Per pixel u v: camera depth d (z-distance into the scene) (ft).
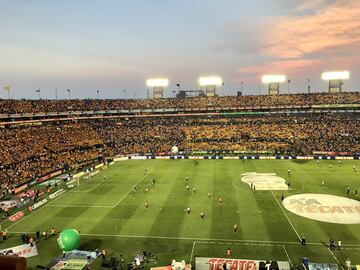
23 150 316.60
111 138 423.64
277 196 218.38
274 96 499.51
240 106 469.98
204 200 213.05
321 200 208.23
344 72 482.69
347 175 272.51
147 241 154.61
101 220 182.09
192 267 131.13
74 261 137.18
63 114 404.36
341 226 166.81
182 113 475.31
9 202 213.87
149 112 471.21
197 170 303.07
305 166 311.47
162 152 387.55
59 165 312.09
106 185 257.55
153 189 241.96
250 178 267.80
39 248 149.59
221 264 128.77
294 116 464.24
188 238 156.66
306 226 167.73
